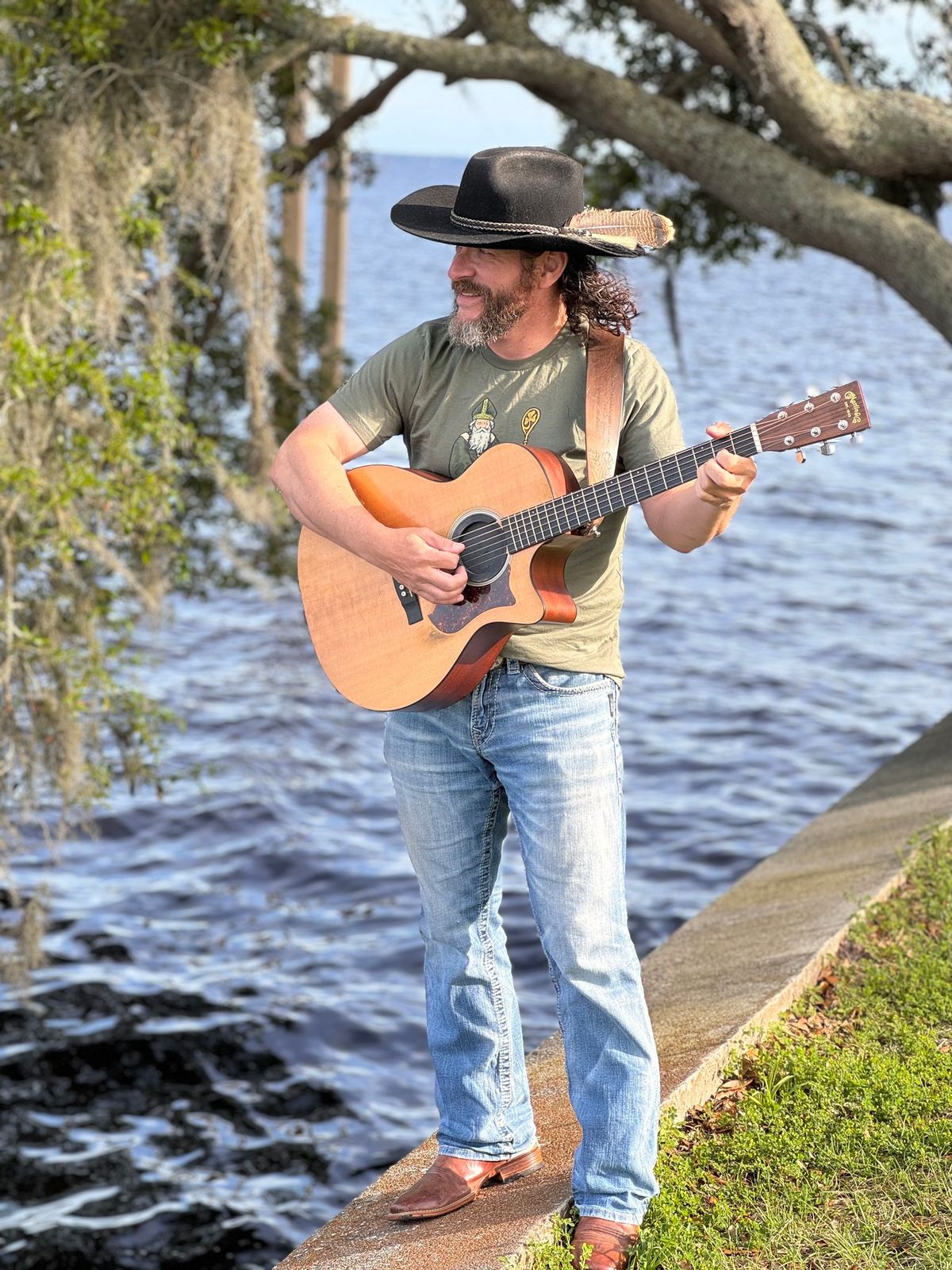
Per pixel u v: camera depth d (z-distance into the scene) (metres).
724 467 4.33
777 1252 4.95
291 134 17.02
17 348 11.63
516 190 4.64
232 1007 13.70
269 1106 12.13
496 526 4.83
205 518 16.73
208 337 16.41
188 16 13.68
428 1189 5.23
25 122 13.14
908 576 32.91
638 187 18.03
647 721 22.47
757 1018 6.47
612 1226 4.78
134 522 12.79
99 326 12.67
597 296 4.83
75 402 12.78
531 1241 4.84
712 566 33.69
